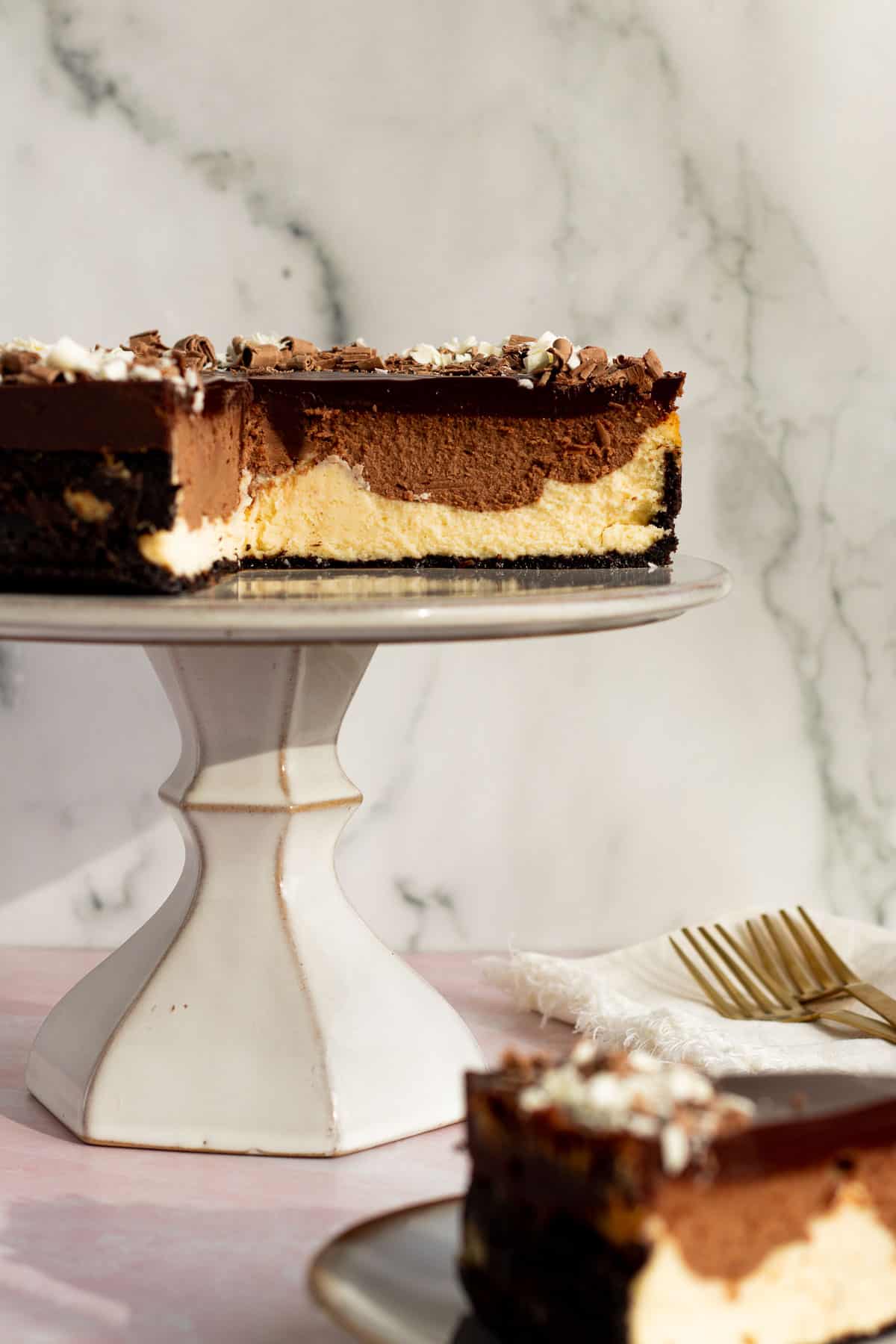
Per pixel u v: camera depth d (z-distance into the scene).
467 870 1.04
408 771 1.03
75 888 1.03
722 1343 0.69
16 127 0.99
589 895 1.04
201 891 0.86
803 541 1.02
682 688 1.03
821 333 1.01
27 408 0.80
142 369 0.81
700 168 1.00
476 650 1.02
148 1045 0.84
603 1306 0.68
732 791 1.03
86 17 0.99
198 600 0.78
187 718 0.86
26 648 1.02
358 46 0.99
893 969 0.94
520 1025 0.94
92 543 0.80
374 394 0.90
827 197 1.00
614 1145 0.68
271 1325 0.75
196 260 1.00
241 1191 0.81
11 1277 0.77
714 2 0.99
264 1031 0.84
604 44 0.99
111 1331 0.74
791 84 1.00
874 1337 0.70
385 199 1.00
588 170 1.00
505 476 0.90
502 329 1.01
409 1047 0.86
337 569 0.90
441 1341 0.69
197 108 0.99
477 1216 0.70
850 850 1.04
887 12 1.00
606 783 1.03
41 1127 0.85
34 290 1.00
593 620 0.79
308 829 0.86
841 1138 0.70
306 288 1.00
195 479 0.82
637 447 0.90
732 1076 0.73
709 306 1.01
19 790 1.03
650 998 0.94
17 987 0.98
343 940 0.87
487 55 0.99
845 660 1.03
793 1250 0.69
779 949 0.94
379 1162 0.83
